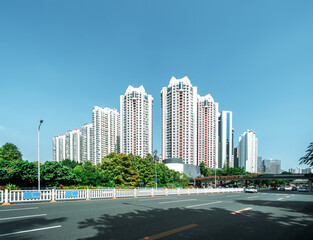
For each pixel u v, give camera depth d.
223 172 113.62
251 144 189.12
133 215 9.84
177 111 124.88
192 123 126.31
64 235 6.11
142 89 132.88
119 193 21.89
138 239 5.82
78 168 42.41
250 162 187.00
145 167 57.47
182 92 125.12
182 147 122.00
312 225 8.30
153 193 25.95
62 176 31.86
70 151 152.38
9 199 14.85
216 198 22.14
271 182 117.75
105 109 136.62
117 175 46.12
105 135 134.38
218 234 6.55
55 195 16.70
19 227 7.07
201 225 7.82
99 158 129.75
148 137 134.12
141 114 129.75
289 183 158.62
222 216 10.01
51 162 32.00
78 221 8.19
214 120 144.12
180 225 7.73
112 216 9.46
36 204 14.04
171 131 126.19
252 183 121.62
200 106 142.25
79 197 18.28
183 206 13.90
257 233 6.79
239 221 8.78
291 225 8.21
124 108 133.00
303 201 20.28
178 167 87.62
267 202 18.03
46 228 6.96
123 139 131.88
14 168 29.64
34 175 29.41
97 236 6.04
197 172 105.44
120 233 6.42
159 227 7.35
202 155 138.75
